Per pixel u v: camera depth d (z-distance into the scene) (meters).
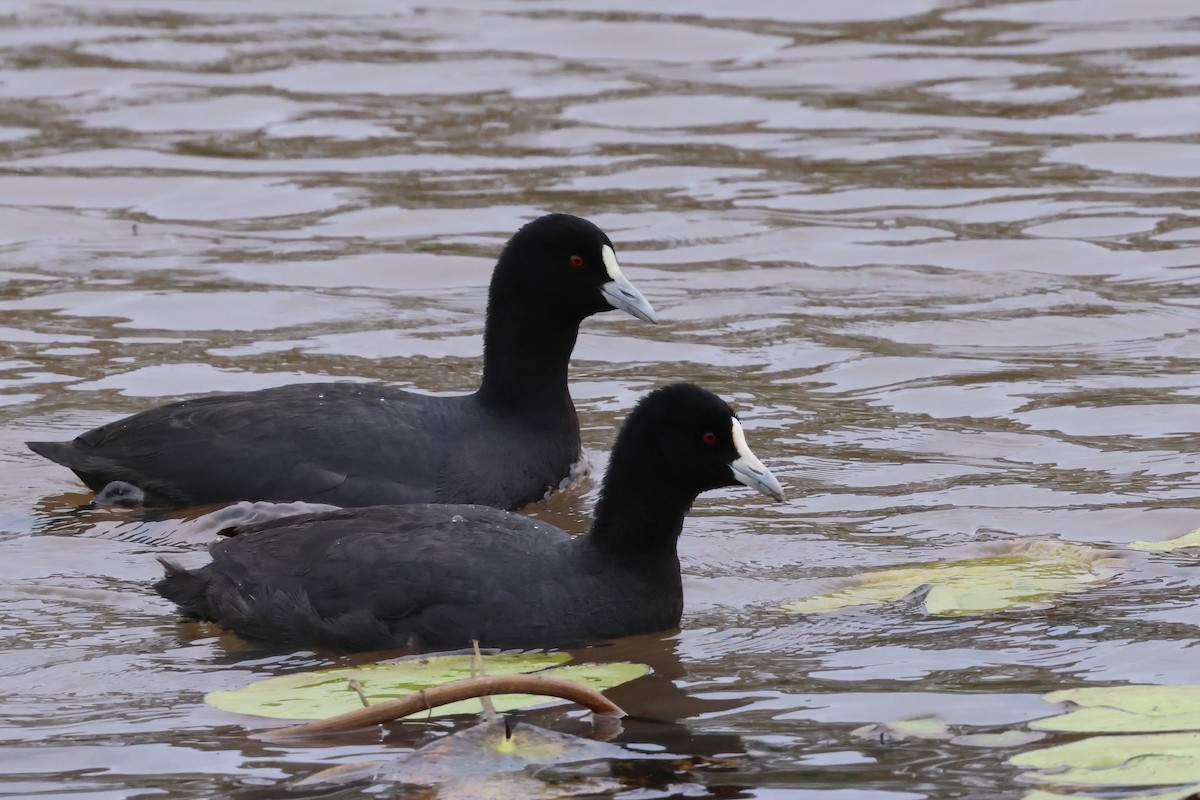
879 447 15.48
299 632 11.57
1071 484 14.44
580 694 10.09
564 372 15.19
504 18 30.84
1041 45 29.16
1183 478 14.48
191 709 10.38
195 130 25.53
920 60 28.45
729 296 19.83
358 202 22.83
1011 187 23.23
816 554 13.09
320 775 9.41
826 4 31.33
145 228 22.02
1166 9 30.80
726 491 14.61
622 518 11.84
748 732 9.92
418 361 17.81
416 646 11.51
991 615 11.69
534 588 11.65
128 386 16.94
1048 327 18.69
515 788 9.20
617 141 25.09
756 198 23.00
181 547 13.36
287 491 14.03
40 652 11.34
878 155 24.53
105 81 27.55
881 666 10.90
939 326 18.78
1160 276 20.14
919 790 9.10
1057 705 10.12
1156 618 11.54
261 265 20.73
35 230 21.89
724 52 29.02
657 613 11.77
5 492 14.52
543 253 14.88
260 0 32.09
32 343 18.12
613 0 31.84
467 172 23.91
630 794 9.14
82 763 9.62
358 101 26.78
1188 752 9.38
